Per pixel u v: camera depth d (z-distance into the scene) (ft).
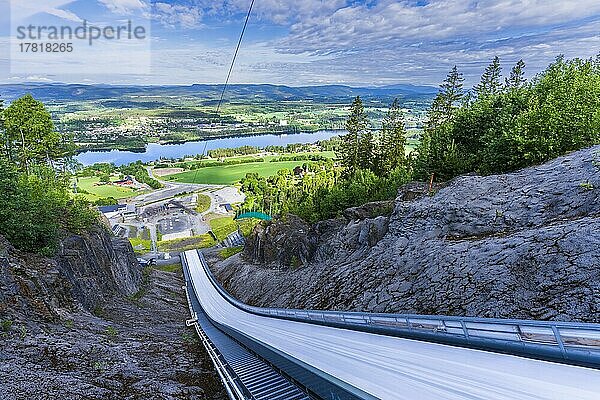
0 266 75.82
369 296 74.08
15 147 194.70
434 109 229.66
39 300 77.77
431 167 132.26
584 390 32.89
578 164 77.92
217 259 262.06
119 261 154.92
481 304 52.60
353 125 242.17
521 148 100.17
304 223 184.34
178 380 58.70
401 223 89.04
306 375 47.52
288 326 85.66
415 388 40.01
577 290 45.73
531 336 39.34
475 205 78.02
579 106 100.94
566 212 64.49
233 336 91.30
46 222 104.68
